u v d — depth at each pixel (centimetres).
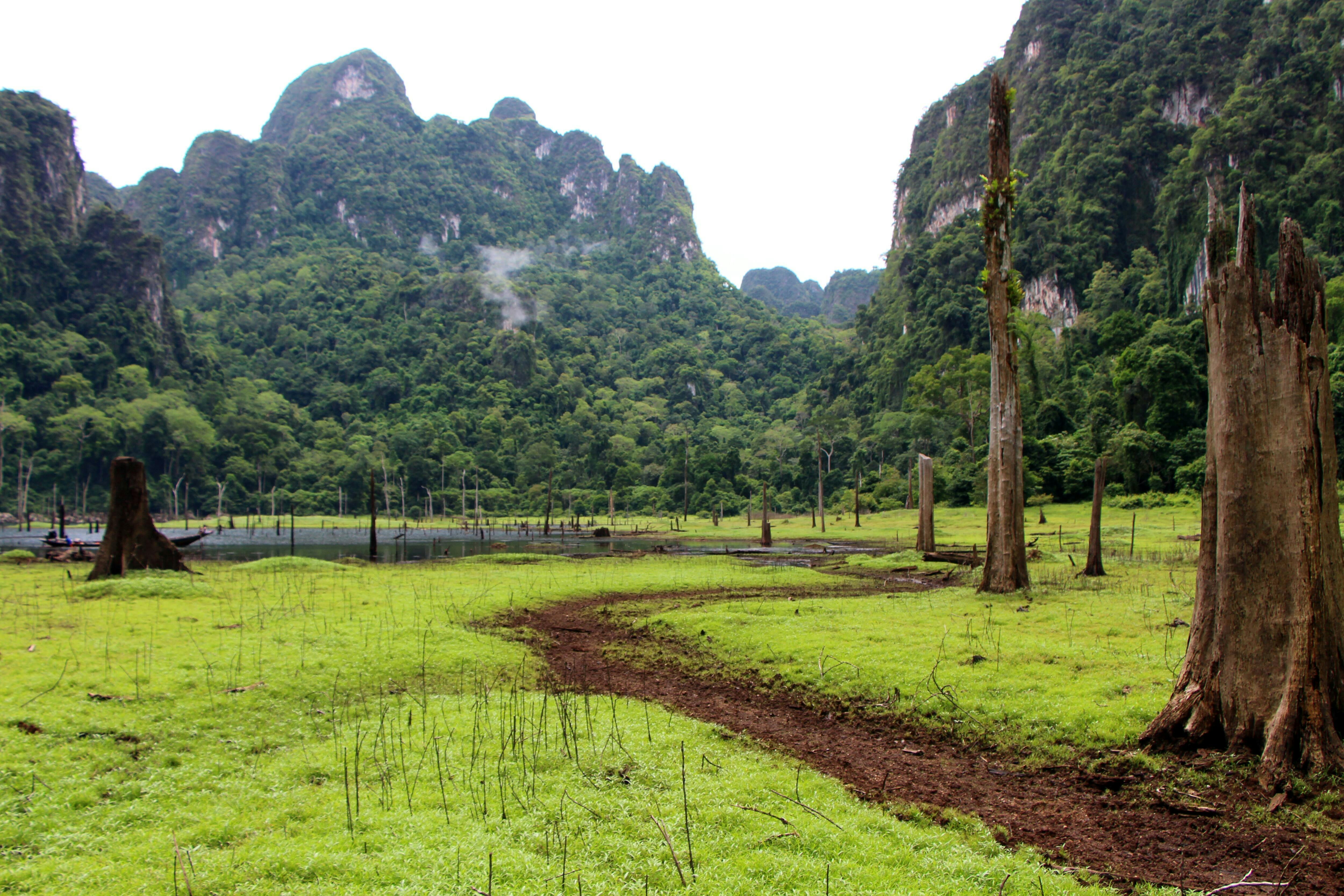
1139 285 12006
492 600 2405
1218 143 11388
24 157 15925
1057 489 7562
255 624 1758
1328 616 928
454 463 13962
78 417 12119
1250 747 929
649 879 681
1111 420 8006
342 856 714
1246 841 790
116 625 1705
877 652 1504
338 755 1015
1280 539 931
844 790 934
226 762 993
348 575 2992
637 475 13925
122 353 15188
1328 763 863
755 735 1172
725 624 1923
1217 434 995
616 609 2373
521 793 880
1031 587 2333
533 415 17300
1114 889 695
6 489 11394
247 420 14288
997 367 2303
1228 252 1062
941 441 10306
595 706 1277
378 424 16375
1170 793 894
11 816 800
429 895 642
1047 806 901
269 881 670
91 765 941
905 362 14338
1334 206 10112
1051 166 15038
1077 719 1083
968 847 774
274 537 7906
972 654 1430
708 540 6750
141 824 812
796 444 14562
